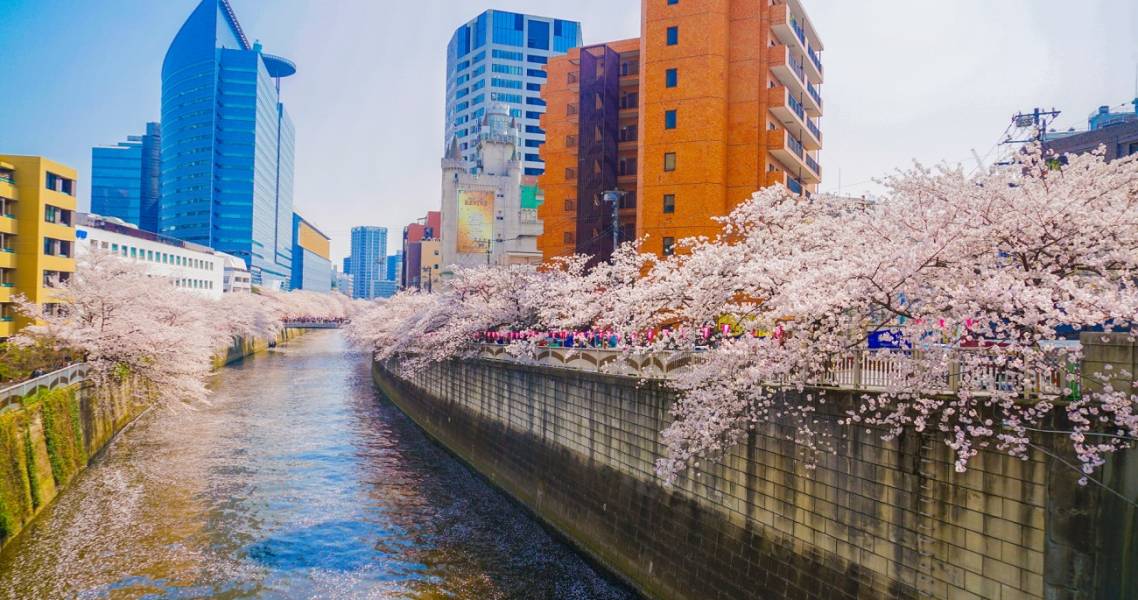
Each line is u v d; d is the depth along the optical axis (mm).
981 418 12172
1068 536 10961
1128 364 10766
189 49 184250
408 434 45406
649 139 42219
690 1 41781
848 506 14609
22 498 24609
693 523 19250
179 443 39906
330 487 31891
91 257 46406
